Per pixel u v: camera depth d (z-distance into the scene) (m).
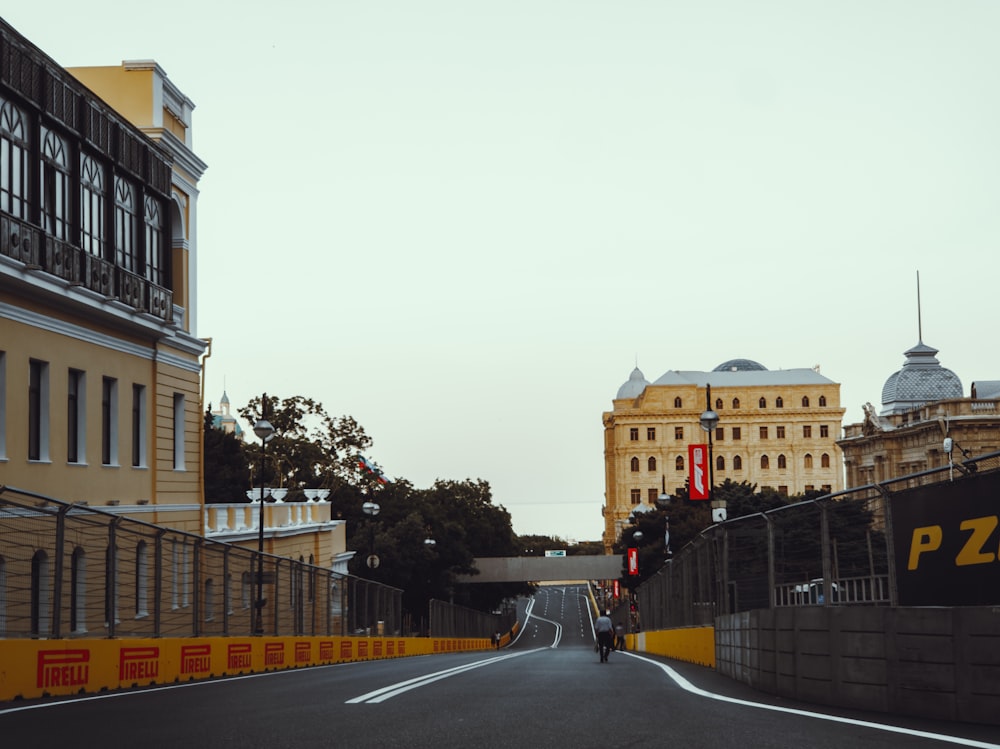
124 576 19.17
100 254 31.94
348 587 36.81
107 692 16.59
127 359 34.25
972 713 11.00
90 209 31.41
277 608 27.86
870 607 12.44
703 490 60.91
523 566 118.25
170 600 21.00
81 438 31.27
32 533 16.69
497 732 10.09
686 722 10.95
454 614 77.62
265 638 25.33
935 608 11.45
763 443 196.62
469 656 38.94
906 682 11.80
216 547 23.64
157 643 19.16
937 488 12.01
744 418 196.88
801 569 16.09
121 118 33.09
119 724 11.18
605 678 18.78
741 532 20.05
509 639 130.25
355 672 21.84
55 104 29.12
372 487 97.81
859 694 12.56
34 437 29.09
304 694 14.90
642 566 93.38
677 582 36.38
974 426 91.44
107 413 33.31
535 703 13.05
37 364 29.22
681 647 33.16
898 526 12.79
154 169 35.62
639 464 197.25
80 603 17.66
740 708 12.56
